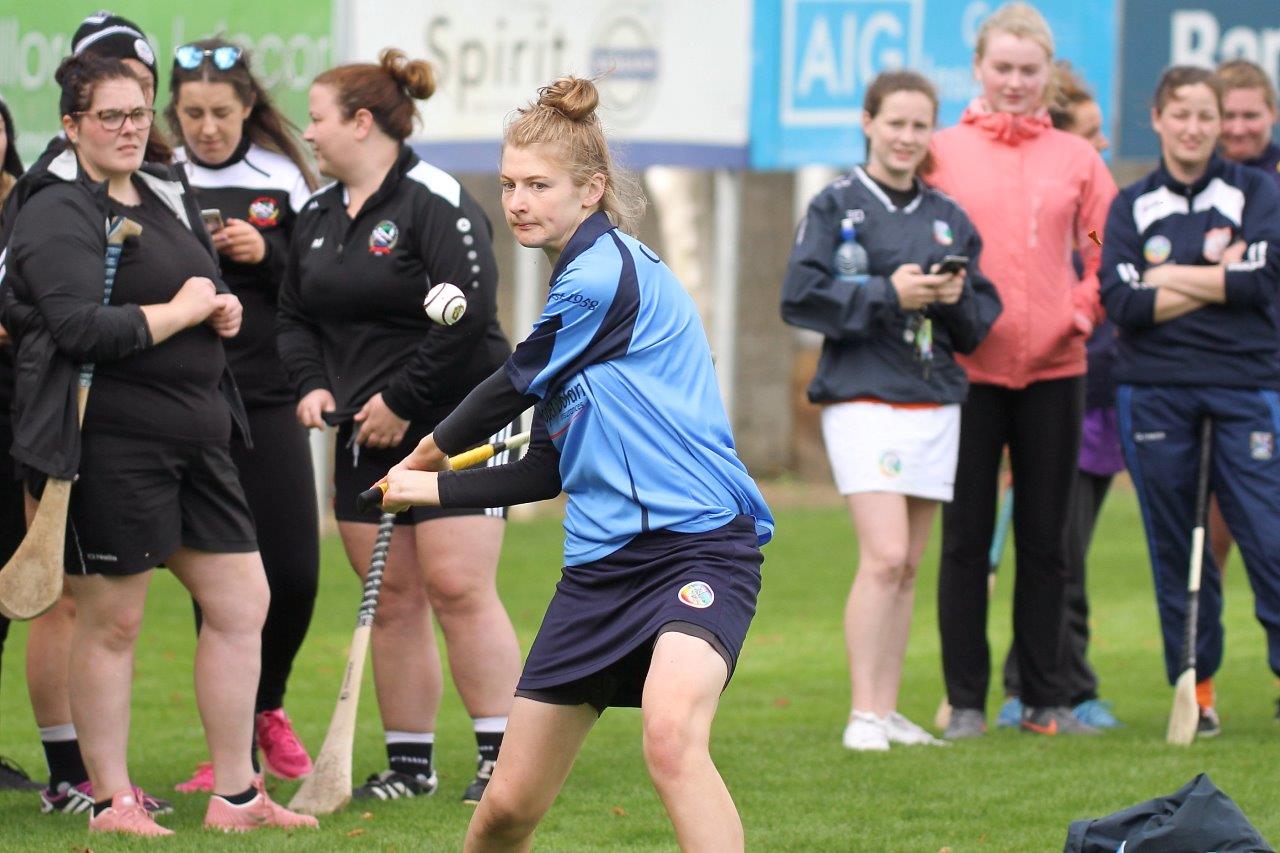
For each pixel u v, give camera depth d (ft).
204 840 62.90
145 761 82.33
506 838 50.85
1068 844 56.59
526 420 75.77
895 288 80.59
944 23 165.27
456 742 88.74
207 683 65.87
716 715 95.45
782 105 170.81
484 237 71.31
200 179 78.79
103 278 62.80
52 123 159.53
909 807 70.13
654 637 48.80
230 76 77.61
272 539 77.66
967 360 86.38
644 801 71.87
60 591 61.87
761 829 66.49
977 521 87.25
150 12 162.09
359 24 174.70
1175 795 55.77
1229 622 125.59
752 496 51.26
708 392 51.26
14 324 63.05
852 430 82.12
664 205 217.36
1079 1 158.71
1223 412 85.66
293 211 79.20
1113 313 86.74
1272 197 85.40
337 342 73.31
